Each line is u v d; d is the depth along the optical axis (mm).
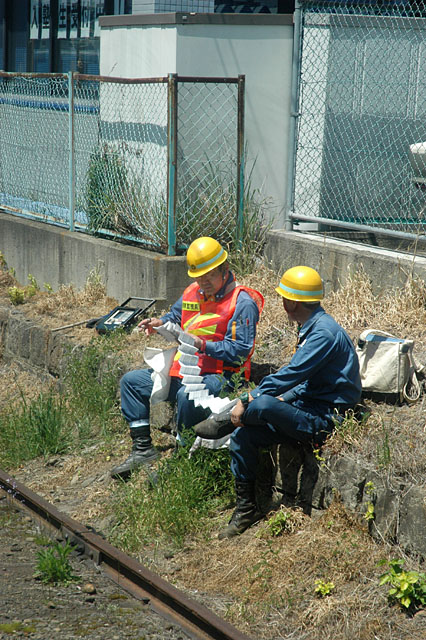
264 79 12133
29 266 14336
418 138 12500
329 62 11992
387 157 12352
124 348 10000
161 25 11984
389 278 9625
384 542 6199
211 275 7684
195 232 11578
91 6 17625
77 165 13836
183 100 11633
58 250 13414
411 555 6051
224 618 5805
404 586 5621
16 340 11906
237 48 11961
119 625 5668
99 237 12977
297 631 5680
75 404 9828
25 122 15391
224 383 7656
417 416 7047
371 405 7328
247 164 12156
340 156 12227
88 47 17938
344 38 12008
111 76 13352
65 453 9078
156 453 8164
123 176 12648
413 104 12492
